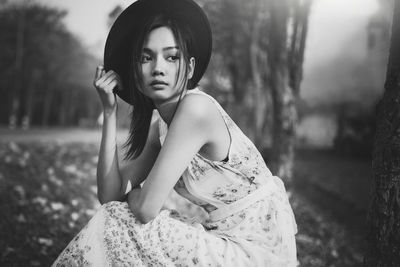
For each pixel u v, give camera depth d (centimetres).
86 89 4603
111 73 210
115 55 212
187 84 196
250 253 180
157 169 178
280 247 185
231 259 177
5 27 3731
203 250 177
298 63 550
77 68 4153
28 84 3844
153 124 223
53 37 3891
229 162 186
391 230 193
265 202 189
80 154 1120
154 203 176
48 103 4188
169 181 177
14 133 1967
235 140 189
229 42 1041
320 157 1784
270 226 187
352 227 577
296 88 559
